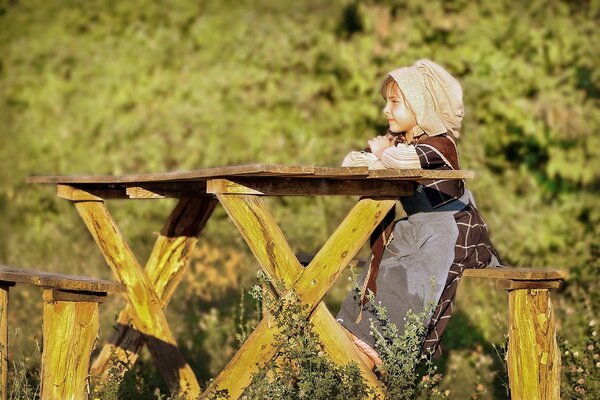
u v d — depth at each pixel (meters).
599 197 9.45
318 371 4.16
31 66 11.14
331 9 10.47
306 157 10.15
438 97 4.89
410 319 4.53
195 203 5.43
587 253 8.17
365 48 10.07
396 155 4.66
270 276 4.21
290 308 4.17
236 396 4.30
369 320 4.63
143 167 10.55
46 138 10.88
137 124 10.62
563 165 9.52
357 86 10.16
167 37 10.87
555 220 9.28
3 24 11.30
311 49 10.35
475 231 4.81
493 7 9.98
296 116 10.27
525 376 4.45
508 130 9.72
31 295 7.78
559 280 4.56
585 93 9.66
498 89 9.73
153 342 5.29
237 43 10.66
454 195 4.80
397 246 4.82
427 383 4.44
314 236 9.47
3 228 10.58
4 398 4.45
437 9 9.97
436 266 4.64
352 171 3.99
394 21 10.09
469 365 6.32
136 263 5.30
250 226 4.18
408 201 4.86
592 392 4.97
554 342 4.48
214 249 9.23
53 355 4.09
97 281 4.15
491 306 7.50
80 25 11.19
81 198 5.25
